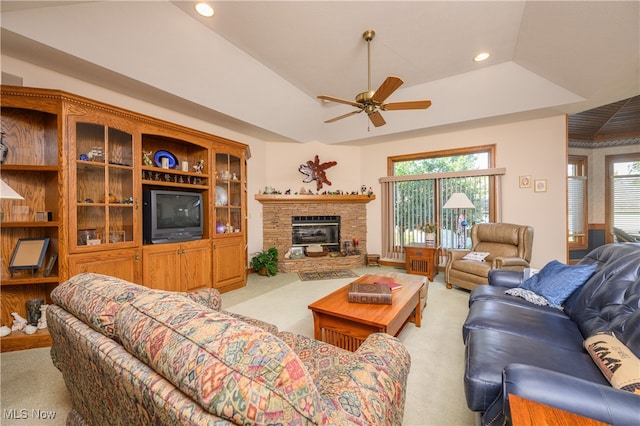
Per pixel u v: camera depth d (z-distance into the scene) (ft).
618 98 11.16
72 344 3.16
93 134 8.43
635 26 7.10
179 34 8.76
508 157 14.42
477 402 3.75
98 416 3.32
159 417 2.09
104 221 8.69
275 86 12.69
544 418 2.54
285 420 1.84
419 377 6.16
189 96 10.73
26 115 8.10
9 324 7.91
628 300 4.58
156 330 2.30
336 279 14.75
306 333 8.27
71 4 6.89
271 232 17.24
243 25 8.84
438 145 16.37
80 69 8.50
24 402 5.33
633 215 17.79
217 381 1.84
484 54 10.55
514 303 6.65
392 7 8.05
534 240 13.85
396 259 17.74
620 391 2.89
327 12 8.23
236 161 13.50
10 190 5.63
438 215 16.43
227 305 10.76
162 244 10.17
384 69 11.66
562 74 10.44
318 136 17.90
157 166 10.80
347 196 17.72
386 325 5.89
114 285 3.27
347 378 2.96
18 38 7.00
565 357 4.17
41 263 7.64
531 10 8.07
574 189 18.45
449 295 12.05
